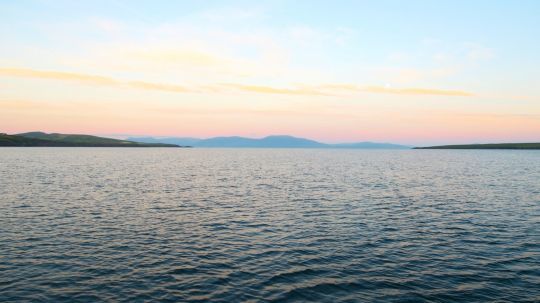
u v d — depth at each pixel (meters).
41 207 40.28
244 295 18.80
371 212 39.81
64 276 20.88
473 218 36.72
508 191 55.94
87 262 23.22
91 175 76.69
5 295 18.25
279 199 48.50
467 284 20.39
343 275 21.66
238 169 104.12
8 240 27.44
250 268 22.64
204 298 18.36
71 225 32.56
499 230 31.92
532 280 20.89
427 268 22.83
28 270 21.61
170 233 30.59
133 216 36.91
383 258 24.69
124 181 67.50
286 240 28.86
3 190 52.06
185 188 59.03
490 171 93.94
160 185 62.59
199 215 37.91
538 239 29.12
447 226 33.41
